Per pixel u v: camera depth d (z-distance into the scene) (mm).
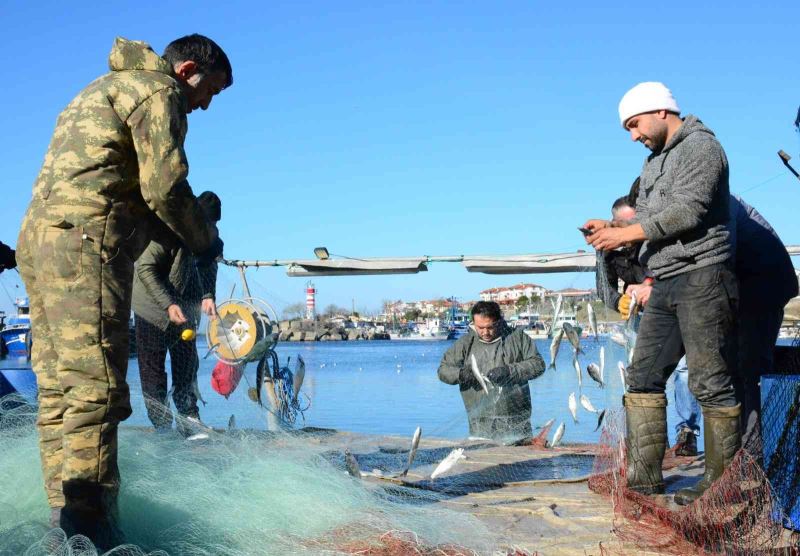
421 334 103562
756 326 5055
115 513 3086
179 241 3594
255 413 6773
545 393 7453
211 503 3393
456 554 3135
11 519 3148
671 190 4215
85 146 3133
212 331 6676
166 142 3160
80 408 3029
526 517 3992
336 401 14219
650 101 4316
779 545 3496
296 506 3398
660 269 4273
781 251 5102
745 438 4359
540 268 8734
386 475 5039
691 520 3477
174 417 5195
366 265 8867
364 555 3037
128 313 3246
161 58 3359
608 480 4562
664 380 4461
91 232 3092
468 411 7156
